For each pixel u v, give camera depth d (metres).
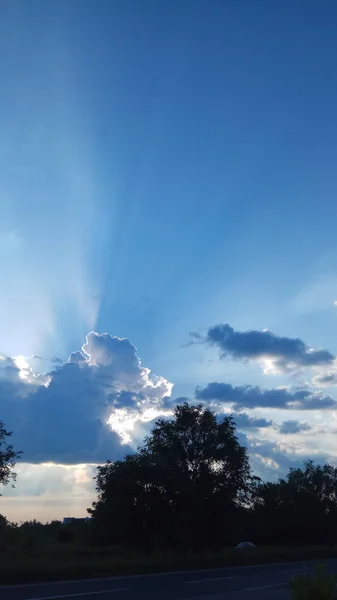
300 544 78.81
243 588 24.50
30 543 57.44
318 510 79.06
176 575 32.22
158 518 45.84
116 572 32.66
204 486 52.88
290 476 90.00
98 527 48.25
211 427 56.09
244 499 55.66
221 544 53.72
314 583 12.01
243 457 55.41
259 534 78.50
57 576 28.77
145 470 46.50
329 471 89.50
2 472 34.12
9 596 19.94
